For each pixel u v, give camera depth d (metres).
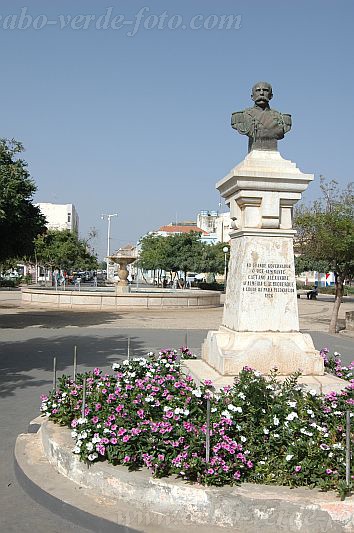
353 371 8.61
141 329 17.12
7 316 21.05
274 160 6.36
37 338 14.42
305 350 6.10
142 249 68.31
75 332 15.95
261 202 6.29
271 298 6.27
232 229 6.79
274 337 6.11
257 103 6.71
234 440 4.15
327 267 18.05
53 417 5.50
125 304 25.52
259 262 6.27
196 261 49.25
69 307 25.62
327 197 18.80
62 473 4.63
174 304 26.30
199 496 3.78
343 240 16.02
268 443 4.16
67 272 63.00
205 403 4.69
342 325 20.23
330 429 4.41
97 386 5.48
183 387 5.05
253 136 6.54
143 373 6.01
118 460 4.29
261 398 4.63
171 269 51.09
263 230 6.27
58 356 11.41
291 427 4.27
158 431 4.21
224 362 5.86
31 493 4.45
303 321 22.02
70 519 4.00
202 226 106.00
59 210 93.88
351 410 4.65
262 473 3.99
